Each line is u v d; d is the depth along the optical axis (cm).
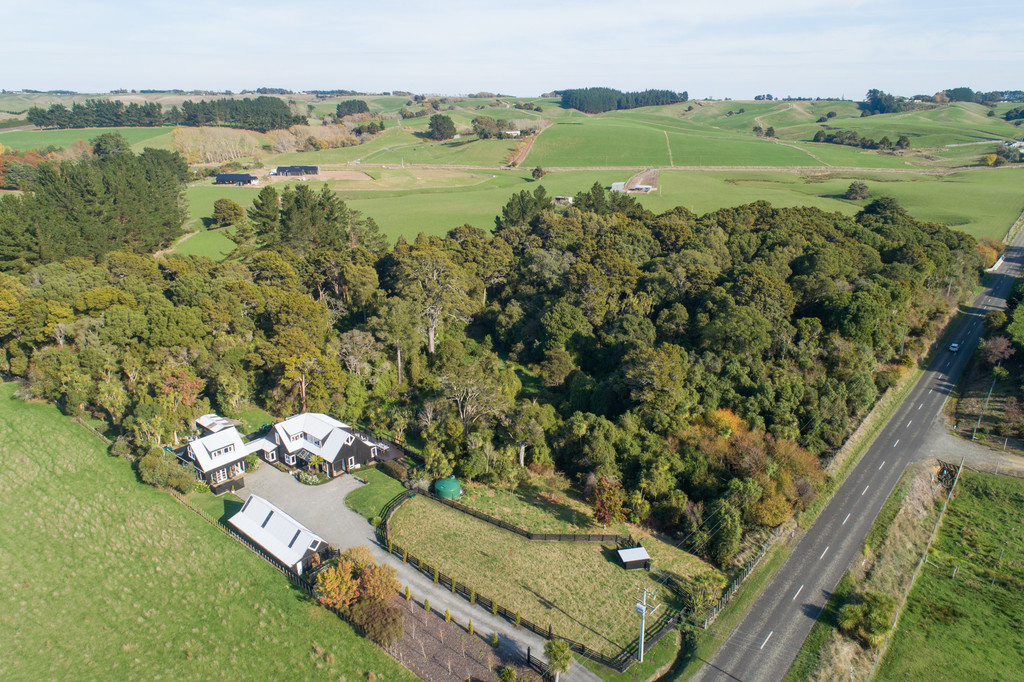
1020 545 7281
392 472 8656
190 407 9619
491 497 8138
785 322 10406
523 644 5747
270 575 6619
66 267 13700
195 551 7006
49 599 6419
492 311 13550
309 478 8394
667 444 8244
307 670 5469
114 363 10356
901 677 5597
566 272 13412
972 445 9081
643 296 12000
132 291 12319
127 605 6322
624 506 7638
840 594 6431
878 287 11344
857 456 8819
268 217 16738
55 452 9019
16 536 7300
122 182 18150
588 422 8656
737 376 9344
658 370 8769
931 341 12044
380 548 7050
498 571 6700
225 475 8438
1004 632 6162
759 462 7819
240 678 5422
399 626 5697
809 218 15950
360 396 10275
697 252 13175
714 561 6956
